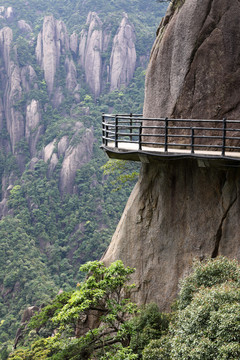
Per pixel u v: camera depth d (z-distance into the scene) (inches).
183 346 315.9
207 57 470.0
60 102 4675.2
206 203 468.4
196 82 478.3
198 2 476.4
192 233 479.8
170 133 503.2
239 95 453.1
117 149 489.7
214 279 384.5
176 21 501.0
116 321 546.9
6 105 4741.6
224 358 285.7
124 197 3627.0
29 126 4520.2
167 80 508.7
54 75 4827.8
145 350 375.6
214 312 311.1
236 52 455.5
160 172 509.4
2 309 2534.5
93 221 3380.9
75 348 500.1
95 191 3587.6
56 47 4931.1
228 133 459.2
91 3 5718.5
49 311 724.0
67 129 4121.6
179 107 494.0
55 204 3619.6
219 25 464.4
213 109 467.5
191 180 482.6
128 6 5595.5
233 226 446.3
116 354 417.4
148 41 4943.4
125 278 491.5
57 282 2886.3
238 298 322.0
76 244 3260.3
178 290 486.9
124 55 4751.5
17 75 4719.5
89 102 4574.3
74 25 5452.8
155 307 464.1
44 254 3216.0
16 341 1456.7
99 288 470.3
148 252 521.3
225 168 447.2
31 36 5374.0
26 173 4005.9
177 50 495.2
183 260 486.3
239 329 294.5
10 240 3125.0
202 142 477.1
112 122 570.3
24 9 6053.2
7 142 4680.1
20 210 3646.7
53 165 3855.8
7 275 2738.7
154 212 521.0
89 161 3814.0
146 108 538.3
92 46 4872.0
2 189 4387.3
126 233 546.3
